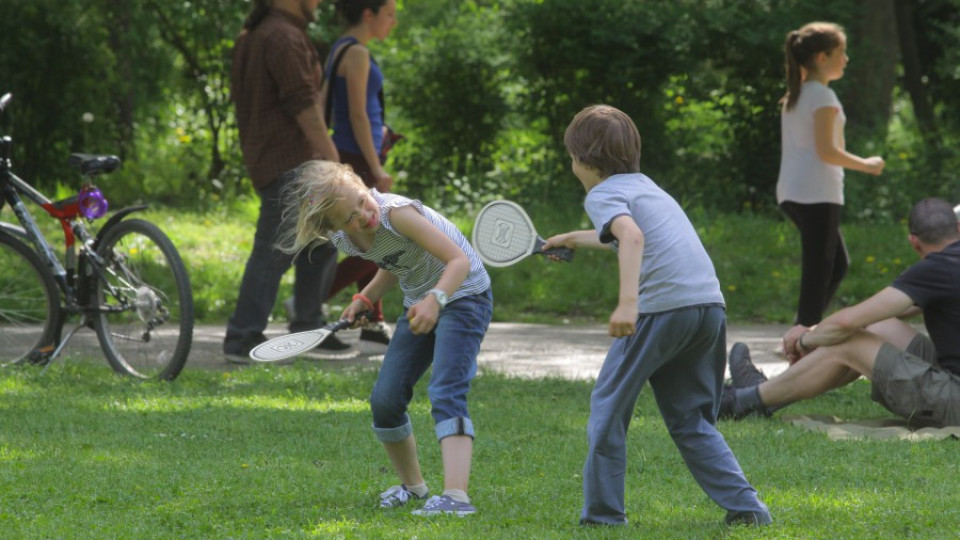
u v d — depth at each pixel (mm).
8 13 34000
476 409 13766
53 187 34844
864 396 14898
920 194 35219
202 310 22562
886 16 38344
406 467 9547
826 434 12586
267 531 8438
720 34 35031
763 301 25453
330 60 17578
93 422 12633
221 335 20078
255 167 16656
